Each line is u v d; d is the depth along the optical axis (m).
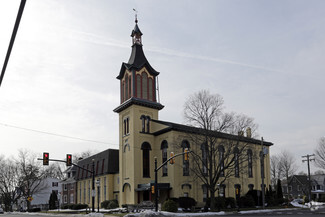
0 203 89.69
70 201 72.31
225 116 43.72
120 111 53.19
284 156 96.56
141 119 50.28
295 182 103.75
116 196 54.12
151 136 50.47
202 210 42.12
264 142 61.41
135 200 46.59
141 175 47.97
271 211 43.94
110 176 55.75
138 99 49.78
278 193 58.94
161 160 48.62
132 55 53.91
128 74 52.22
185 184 45.75
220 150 49.88
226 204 48.12
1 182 77.75
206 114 42.41
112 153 58.06
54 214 47.09
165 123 48.59
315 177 103.88
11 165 79.56
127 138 50.28
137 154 48.25
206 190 48.28
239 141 44.06
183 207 42.72
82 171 68.31
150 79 52.97
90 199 62.28
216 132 41.62
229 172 46.84
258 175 59.66
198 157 44.34
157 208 33.91
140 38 55.19
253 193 53.31
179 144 45.16
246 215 34.84
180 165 46.31
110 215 38.31
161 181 48.06
